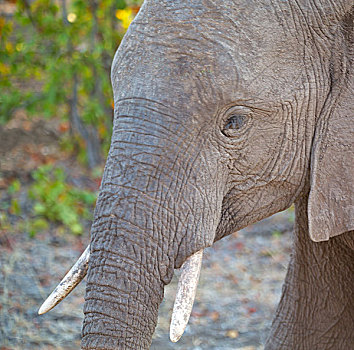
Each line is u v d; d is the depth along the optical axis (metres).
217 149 5.50
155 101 5.34
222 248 13.00
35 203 13.98
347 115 5.67
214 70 5.34
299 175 5.80
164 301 11.10
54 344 9.80
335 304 7.25
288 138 5.67
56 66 15.81
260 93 5.46
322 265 7.15
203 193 5.48
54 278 11.47
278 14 5.49
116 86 5.49
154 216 5.36
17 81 18.42
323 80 5.66
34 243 12.57
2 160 16.34
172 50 5.35
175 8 5.39
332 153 5.70
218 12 5.38
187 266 5.46
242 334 10.32
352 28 5.62
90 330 5.36
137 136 5.35
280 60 5.51
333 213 5.71
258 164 5.68
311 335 7.36
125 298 5.34
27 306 10.60
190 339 10.15
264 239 13.34
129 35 5.48
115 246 5.34
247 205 5.80
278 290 11.59
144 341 5.46
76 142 17.09
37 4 16.00
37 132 17.98
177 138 5.36
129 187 5.34
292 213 14.21
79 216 13.78
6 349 9.66
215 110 5.40
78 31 15.72
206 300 11.23
